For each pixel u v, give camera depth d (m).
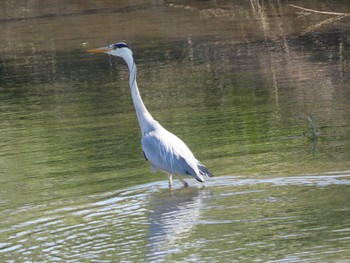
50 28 29.33
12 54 25.45
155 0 34.09
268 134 15.46
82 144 15.70
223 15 29.56
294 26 26.42
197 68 21.83
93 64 23.28
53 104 19.11
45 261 9.89
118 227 10.99
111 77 21.59
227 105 17.92
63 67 23.16
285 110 17.14
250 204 11.54
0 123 17.70
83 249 10.24
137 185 13.05
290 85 19.28
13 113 18.53
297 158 13.69
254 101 18.09
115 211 11.73
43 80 21.75
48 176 13.80
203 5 32.09
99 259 9.84
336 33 24.75
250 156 14.07
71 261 9.84
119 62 23.34
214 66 21.92
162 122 16.86
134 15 30.88
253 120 16.52
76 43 26.33
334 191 11.80
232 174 13.11
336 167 12.95
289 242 9.91
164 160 12.88
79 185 13.18
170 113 17.56
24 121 17.75
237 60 22.41
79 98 19.53
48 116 18.02
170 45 24.98
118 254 9.96
